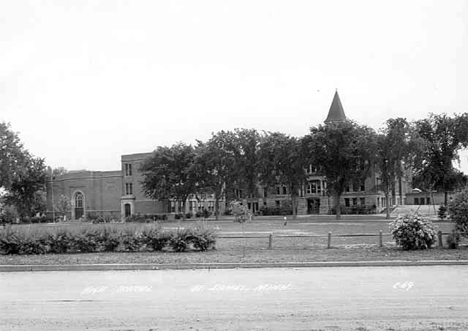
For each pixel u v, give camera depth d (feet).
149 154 306.14
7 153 252.83
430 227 74.33
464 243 81.25
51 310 35.58
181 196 268.41
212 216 299.58
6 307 36.83
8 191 326.85
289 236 106.52
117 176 333.83
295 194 229.66
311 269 56.49
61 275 54.70
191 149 267.59
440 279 47.34
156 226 81.82
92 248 79.46
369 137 201.05
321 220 210.18
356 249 75.25
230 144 236.43
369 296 38.91
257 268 58.18
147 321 31.71
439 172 204.74
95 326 30.58
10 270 59.41
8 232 78.95
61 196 331.16
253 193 247.09
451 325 29.43
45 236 78.23
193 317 32.60
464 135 201.98
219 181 247.09
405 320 30.78
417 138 196.85
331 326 29.50
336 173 211.00
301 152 215.31
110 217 299.99
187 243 78.38
